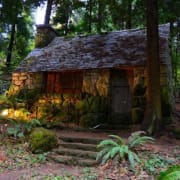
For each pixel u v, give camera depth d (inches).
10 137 365.1
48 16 743.7
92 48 563.2
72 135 388.5
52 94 537.6
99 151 302.7
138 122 449.4
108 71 495.5
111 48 539.5
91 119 475.2
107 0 638.5
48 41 647.8
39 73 556.4
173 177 156.6
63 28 868.0
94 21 834.2
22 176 241.8
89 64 508.4
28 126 383.2
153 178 223.5
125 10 671.1
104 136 385.1
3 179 234.1
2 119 466.3
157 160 258.8
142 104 454.6
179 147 317.1
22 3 579.2
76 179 230.8
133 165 241.6
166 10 475.8
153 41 394.6
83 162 282.0
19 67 581.6
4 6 516.7
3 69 791.7
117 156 263.0
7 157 294.7
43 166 279.9
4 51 879.7
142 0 538.0
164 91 439.2
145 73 462.6
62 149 318.7
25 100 547.5
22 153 310.7
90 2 797.2
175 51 756.0
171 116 448.1
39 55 601.3
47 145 318.0
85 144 330.6
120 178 229.9
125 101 489.4
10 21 556.4
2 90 699.4
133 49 512.4
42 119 515.5
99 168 262.5
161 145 327.9
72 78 542.9
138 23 731.4
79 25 882.1
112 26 825.5
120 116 486.9
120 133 413.7
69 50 583.2
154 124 376.5
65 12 844.0
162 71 448.8
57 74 555.2
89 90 506.3
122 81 498.3
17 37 943.0
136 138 292.7
